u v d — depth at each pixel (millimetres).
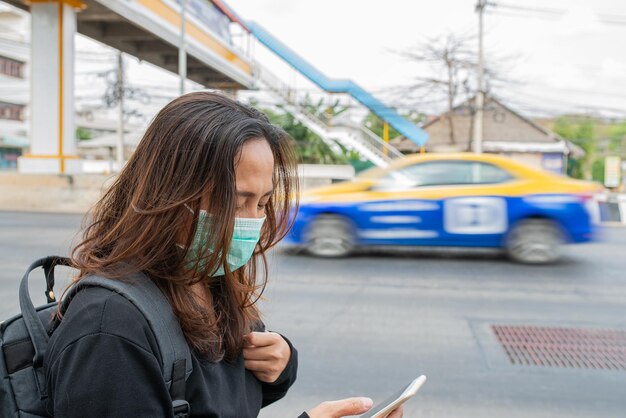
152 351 874
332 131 23094
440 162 7945
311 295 5781
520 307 5402
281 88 24938
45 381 945
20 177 16219
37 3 15812
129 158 1003
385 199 7922
